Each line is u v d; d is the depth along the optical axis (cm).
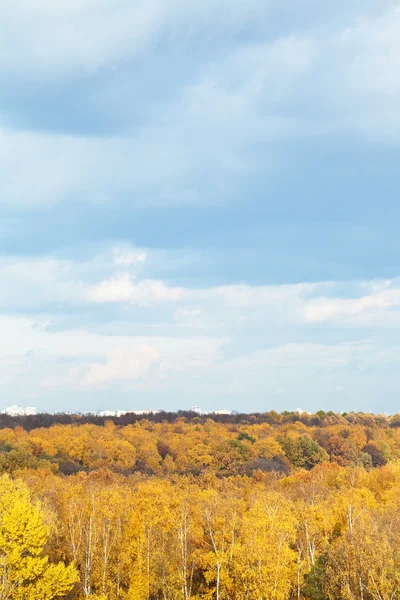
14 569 3962
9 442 14200
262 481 10869
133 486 8369
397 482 8619
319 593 4369
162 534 5444
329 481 9719
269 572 4719
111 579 5103
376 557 4022
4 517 4012
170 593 5075
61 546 5325
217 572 4912
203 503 6122
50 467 11269
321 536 5747
